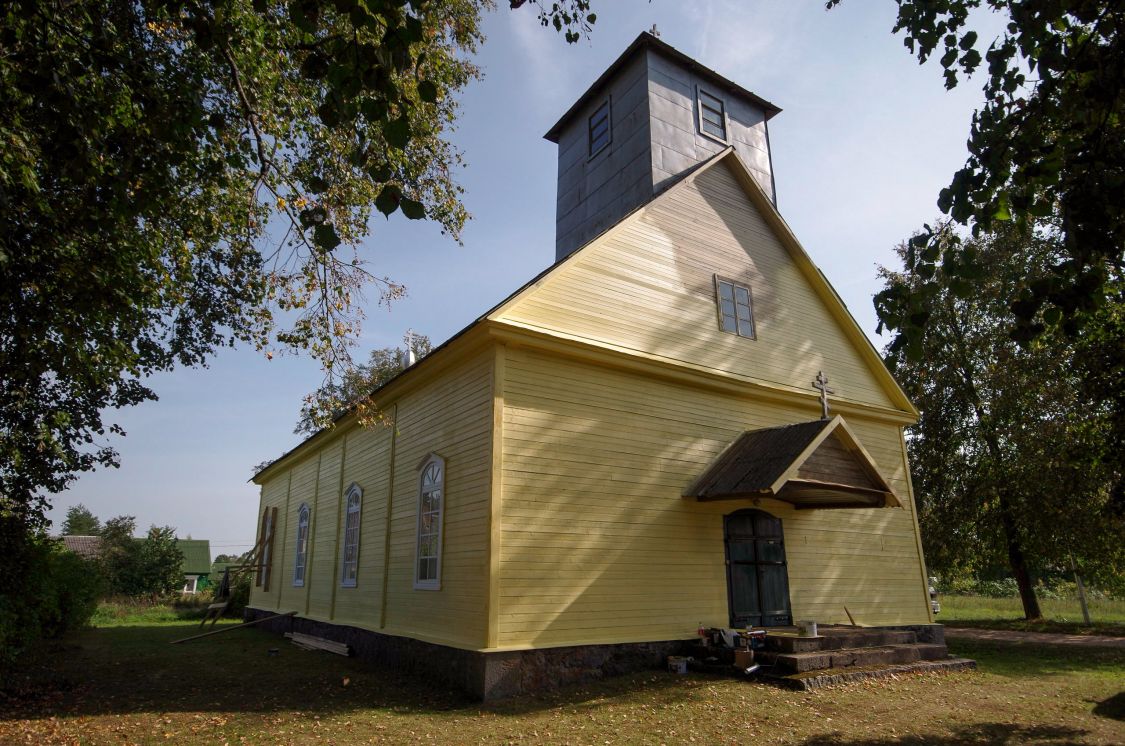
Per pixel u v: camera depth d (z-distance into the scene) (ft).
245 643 55.01
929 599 49.90
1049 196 16.90
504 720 26.61
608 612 34.55
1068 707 30.01
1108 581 77.10
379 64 12.85
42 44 18.63
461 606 33.42
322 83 31.35
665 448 39.40
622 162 51.88
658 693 30.53
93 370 37.29
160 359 44.34
